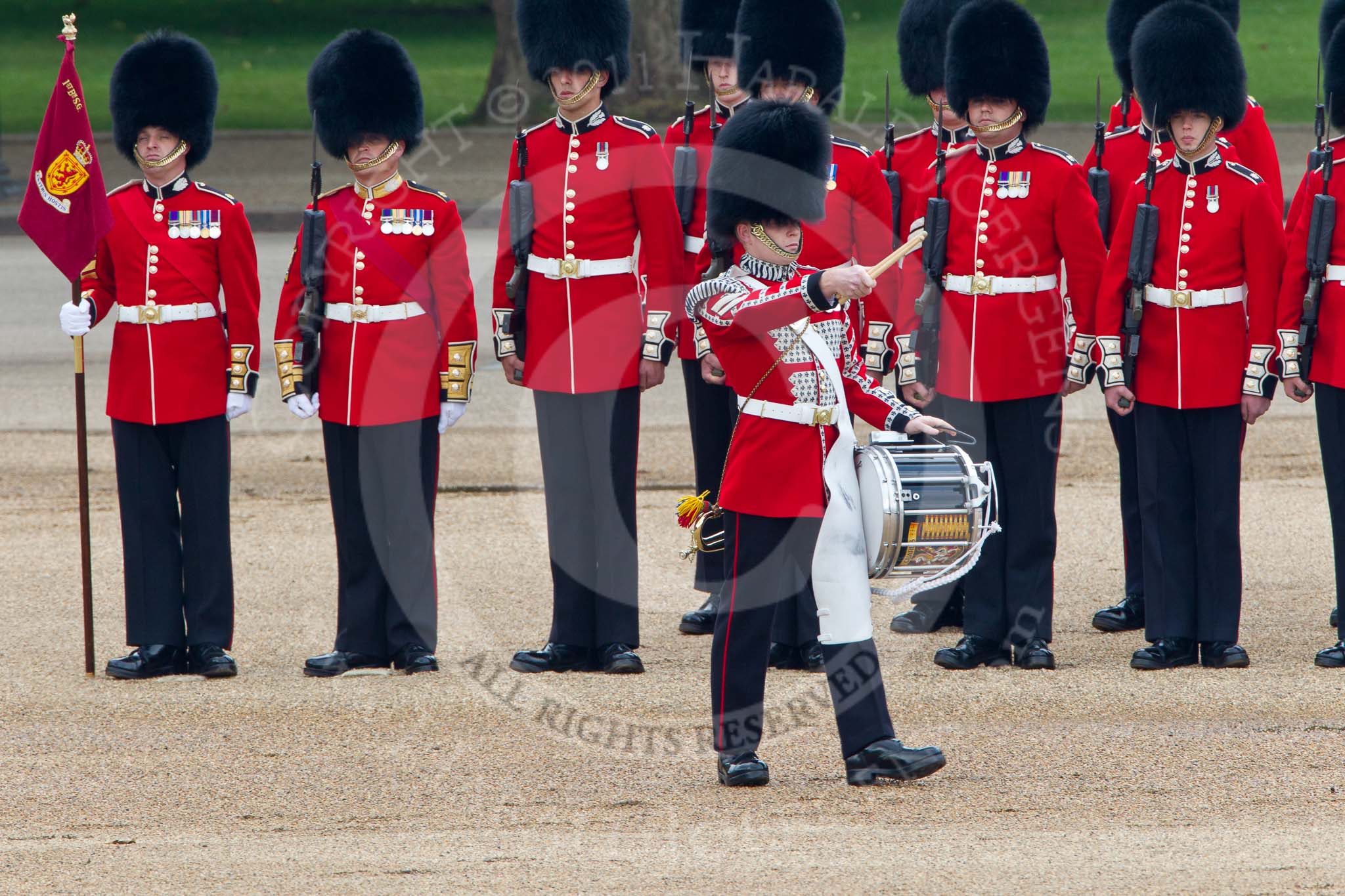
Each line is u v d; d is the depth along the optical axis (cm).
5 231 6725
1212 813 1864
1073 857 1741
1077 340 2488
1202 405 2425
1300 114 8800
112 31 11794
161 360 2412
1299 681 2347
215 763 2073
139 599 2442
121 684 2398
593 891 1667
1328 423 2452
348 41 2420
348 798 1956
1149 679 2383
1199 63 2417
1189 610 2450
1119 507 3369
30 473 3609
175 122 2411
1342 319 2420
